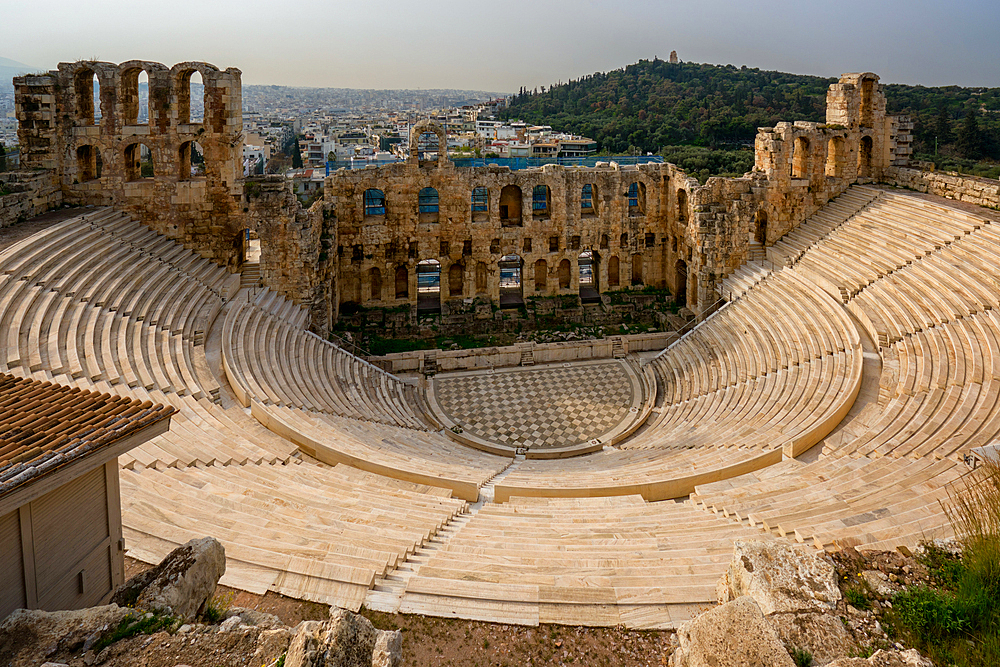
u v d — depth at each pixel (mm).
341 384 38062
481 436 37344
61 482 10914
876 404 29062
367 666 9609
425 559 16938
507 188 55281
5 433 11617
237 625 10516
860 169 53406
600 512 21859
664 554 16844
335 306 49781
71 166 42625
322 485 22781
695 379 40562
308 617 13797
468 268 52562
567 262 54656
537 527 19969
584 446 36125
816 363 33906
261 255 43781
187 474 21062
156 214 43406
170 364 30188
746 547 12539
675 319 50656
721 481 23828
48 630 9992
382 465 25094
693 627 10672
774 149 48812
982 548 11695
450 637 13594
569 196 52906
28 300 28562
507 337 49594
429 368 46000
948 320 31969
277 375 34125
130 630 10117
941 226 40031
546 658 13062
